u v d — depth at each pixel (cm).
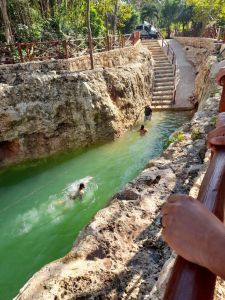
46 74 1141
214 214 76
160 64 2244
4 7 1302
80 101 1191
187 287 62
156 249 341
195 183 397
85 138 1233
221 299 221
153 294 250
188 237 66
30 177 1059
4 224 820
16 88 1071
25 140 1109
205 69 1669
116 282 295
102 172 1077
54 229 793
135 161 1147
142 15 4912
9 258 702
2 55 1165
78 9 1972
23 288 294
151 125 1551
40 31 1548
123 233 366
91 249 340
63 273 303
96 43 1530
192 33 3291
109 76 1353
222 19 2966
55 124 1152
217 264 59
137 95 1612
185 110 1775
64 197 927
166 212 75
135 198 447
